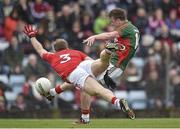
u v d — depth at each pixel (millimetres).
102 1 59438
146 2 60094
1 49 53844
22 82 49406
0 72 49938
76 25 55312
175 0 61438
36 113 47531
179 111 48469
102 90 29625
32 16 56250
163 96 49844
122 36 33844
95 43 51094
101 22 55656
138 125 37406
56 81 47844
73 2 58688
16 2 57438
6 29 55219
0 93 48781
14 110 47750
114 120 41125
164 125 37344
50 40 53094
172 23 59844
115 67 33750
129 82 50469
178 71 50281
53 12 57094
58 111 47656
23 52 50594
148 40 55531
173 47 55562
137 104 50156
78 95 48594
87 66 30922
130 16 58594
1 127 36906
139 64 51156
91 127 36062
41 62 48938
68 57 31594
